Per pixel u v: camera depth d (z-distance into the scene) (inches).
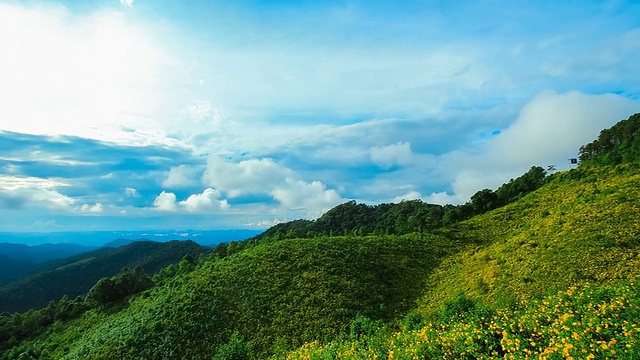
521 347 490.0
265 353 1518.2
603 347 394.6
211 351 1612.9
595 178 3019.2
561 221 1980.8
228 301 1975.9
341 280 2080.5
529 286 1395.2
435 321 1053.2
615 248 1395.2
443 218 3799.2
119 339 1867.6
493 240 2664.9
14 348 2714.1
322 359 697.0
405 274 2263.8
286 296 1952.5
